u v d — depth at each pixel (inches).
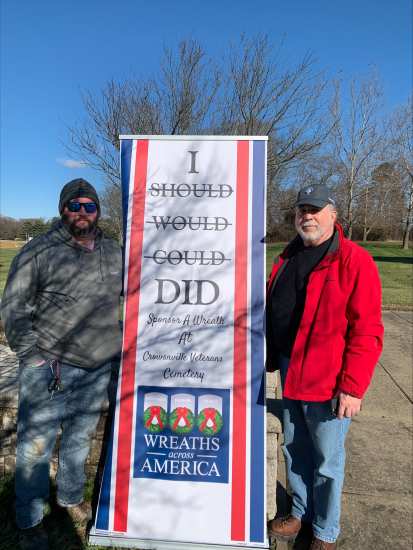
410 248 1446.9
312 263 102.9
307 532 111.2
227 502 105.7
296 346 100.6
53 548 103.7
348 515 119.5
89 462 119.6
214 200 116.0
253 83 386.3
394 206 1294.3
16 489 103.2
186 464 108.0
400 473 140.9
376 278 96.3
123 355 112.3
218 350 111.3
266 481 108.4
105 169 397.1
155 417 110.2
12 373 135.5
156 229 116.0
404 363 255.9
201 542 103.7
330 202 100.6
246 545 102.9
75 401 107.8
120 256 111.1
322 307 98.2
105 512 106.9
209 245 114.7
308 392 98.2
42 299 101.1
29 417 101.7
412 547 108.7
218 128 396.5
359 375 93.4
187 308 113.0
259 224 114.7
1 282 496.4
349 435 166.6
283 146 399.5
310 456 108.7
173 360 111.7
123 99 382.0
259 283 112.4
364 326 94.7
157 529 105.3
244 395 109.4
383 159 944.9
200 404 109.9
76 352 103.7
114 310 109.0
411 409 191.3
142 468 108.4
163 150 118.3
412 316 393.7
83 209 100.8
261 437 107.7
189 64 384.8
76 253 102.7
